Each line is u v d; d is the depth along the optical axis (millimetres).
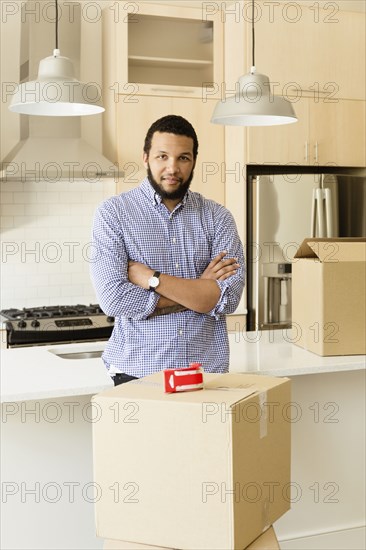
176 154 2568
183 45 4910
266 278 4918
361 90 5168
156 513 1912
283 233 4922
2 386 2535
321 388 3098
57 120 4574
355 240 2973
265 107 3018
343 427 3146
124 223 2625
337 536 3162
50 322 4414
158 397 1927
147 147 2637
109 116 4859
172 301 2594
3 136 4840
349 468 3170
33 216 4906
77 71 4652
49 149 4527
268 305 4934
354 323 2975
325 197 4965
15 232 4871
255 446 1957
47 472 2730
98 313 4625
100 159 4609
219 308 2619
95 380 2635
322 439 3111
